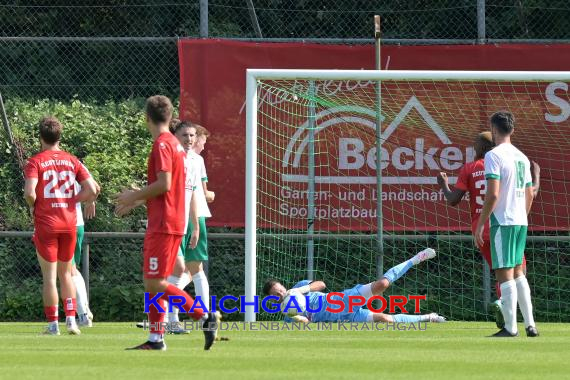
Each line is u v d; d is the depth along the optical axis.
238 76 48.50
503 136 34.06
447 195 39.00
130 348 28.05
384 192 48.94
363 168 48.88
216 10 63.69
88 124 58.16
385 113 48.88
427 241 51.00
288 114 48.81
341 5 62.94
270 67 48.53
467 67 48.59
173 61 61.69
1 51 62.41
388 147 48.97
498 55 48.50
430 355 26.77
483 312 50.28
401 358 25.84
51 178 34.66
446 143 48.94
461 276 50.97
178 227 27.08
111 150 56.84
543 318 50.91
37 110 59.38
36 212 34.75
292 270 49.38
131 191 26.69
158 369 23.00
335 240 50.25
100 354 26.45
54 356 25.92
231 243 52.81
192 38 48.62
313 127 48.72
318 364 24.27
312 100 48.44
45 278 35.09
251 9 56.19
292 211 48.62
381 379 21.34
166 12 63.69
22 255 52.66
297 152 48.72
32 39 49.59
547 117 48.88
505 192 33.66
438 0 61.66
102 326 42.28
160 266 26.92
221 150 48.50
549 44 48.50
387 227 48.88
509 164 33.56
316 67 48.62
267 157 48.62
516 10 60.47
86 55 62.06
